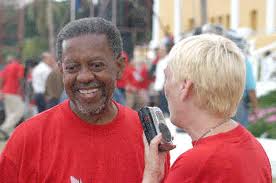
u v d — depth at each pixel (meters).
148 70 19.27
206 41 3.00
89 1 23.84
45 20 37.72
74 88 3.15
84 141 3.18
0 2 36.19
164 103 12.96
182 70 2.99
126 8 25.84
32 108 15.83
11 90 13.86
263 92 13.51
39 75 14.59
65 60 3.14
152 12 27.42
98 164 3.17
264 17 25.19
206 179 2.87
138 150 3.23
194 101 3.01
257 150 3.03
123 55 3.25
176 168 2.94
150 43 29.02
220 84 2.93
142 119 3.23
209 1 30.47
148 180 3.13
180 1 32.16
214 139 2.96
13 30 35.38
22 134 3.20
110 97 3.19
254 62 17.88
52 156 3.16
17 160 3.17
